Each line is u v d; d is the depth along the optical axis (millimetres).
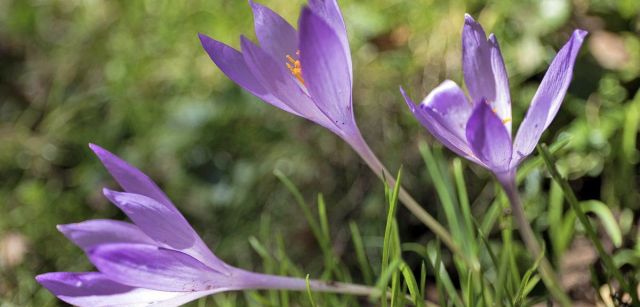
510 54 542
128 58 674
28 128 701
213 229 587
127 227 374
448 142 364
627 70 520
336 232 553
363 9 605
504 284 393
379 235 537
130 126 649
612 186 509
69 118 678
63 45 732
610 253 493
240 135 607
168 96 649
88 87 696
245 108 607
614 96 519
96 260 350
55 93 705
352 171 564
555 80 352
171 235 365
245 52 356
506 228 415
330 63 355
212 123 614
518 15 547
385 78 581
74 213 624
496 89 374
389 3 600
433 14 582
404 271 384
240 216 580
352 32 603
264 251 461
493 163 363
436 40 576
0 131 703
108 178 634
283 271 455
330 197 566
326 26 348
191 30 666
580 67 522
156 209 361
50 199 630
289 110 371
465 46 373
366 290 397
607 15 532
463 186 430
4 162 672
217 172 603
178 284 364
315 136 583
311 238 558
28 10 771
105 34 709
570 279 489
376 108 575
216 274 375
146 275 357
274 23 377
